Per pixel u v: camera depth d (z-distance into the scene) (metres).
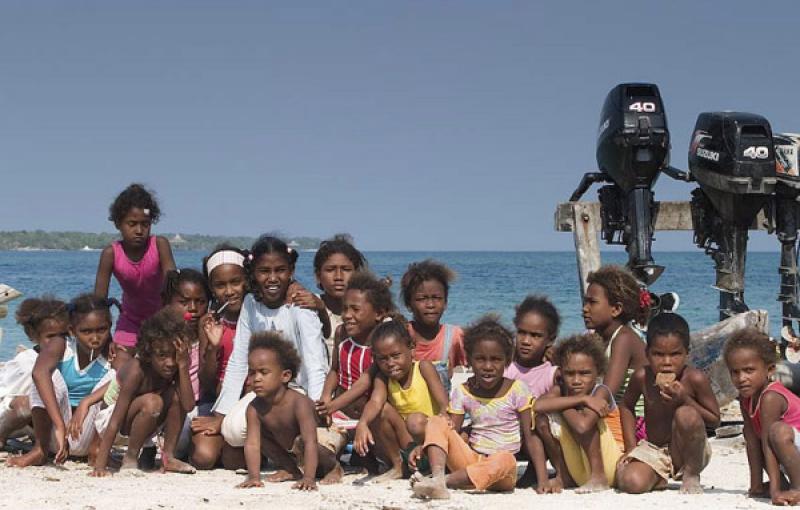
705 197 9.78
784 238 9.55
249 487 6.15
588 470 6.05
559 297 33.75
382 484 6.31
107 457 6.58
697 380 6.13
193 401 6.72
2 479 6.33
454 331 6.94
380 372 6.50
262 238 7.34
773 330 20.69
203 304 7.49
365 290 6.73
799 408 5.70
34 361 7.24
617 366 6.58
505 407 6.19
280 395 6.34
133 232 8.05
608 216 9.74
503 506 5.46
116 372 6.93
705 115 9.52
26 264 94.31
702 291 37.31
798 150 9.36
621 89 9.44
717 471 7.02
